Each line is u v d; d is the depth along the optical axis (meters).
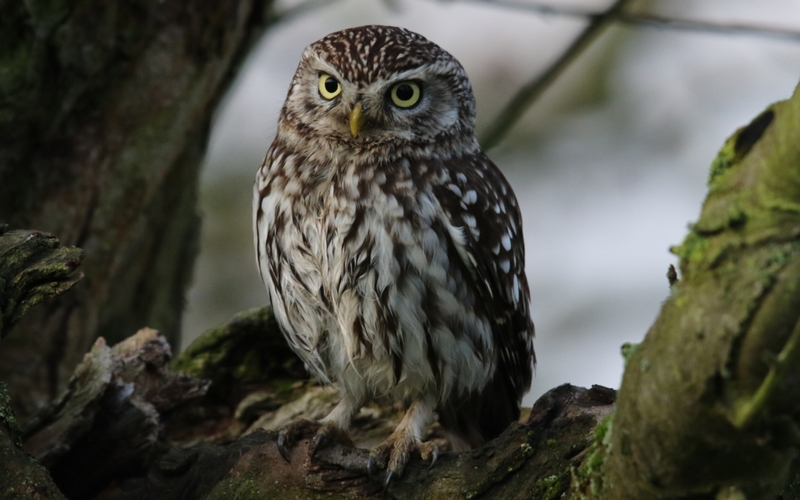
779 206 3.87
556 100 14.93
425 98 8.25
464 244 7.73
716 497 4.32
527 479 5.78
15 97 7.93
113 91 8.77
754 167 3.95
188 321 13.71
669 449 4.20
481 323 8.03
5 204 8.59
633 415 4.29
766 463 4.14
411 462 6.35
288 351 9.05
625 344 4.70
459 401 8.40
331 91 8.21
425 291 7.63
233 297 13.88
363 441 9.28
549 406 6.00
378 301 7.60
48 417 7.25
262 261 8.26
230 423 9.08
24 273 5.88
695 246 4.06
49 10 7.75
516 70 15.12
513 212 8.69
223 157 14.40
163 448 7.96
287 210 7.95
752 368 3.88
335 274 7.65
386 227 7.60
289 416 8.95
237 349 8.94
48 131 8.52
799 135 3.78
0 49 7.73
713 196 4.10
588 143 14.68
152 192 9.27
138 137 8.96
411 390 8.12
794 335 3.60
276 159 8.30
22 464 5.64
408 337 7.70
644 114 14.71
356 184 7.74
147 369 7.70
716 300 3.93
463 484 5.98
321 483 6.43
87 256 9.01
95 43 8.27
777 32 10.20
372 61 8.04
